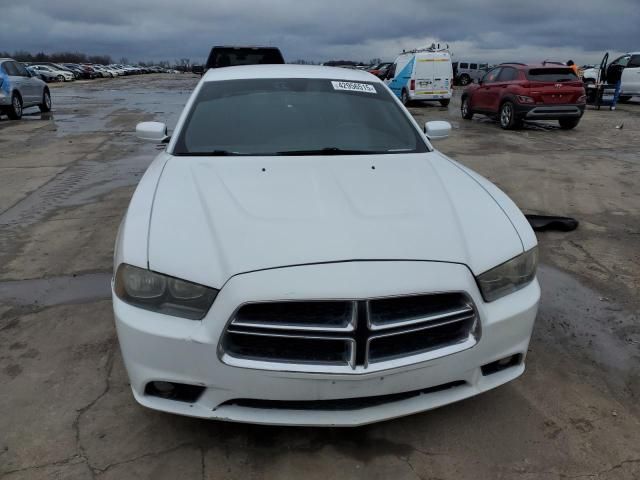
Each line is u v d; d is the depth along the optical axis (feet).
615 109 62.59
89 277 12.97
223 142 10.21
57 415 7.88
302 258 6.53
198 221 7.24
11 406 8.07
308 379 6.35
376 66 122.62
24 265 13.74
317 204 7.70
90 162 27.20
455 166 10.18
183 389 6.78
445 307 6.76
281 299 6.22
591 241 15.87
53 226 16.92
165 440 7.41
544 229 16.93
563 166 27.20
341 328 6.29
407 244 6.89
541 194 21.44
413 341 6.70
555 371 9.21
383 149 10.50
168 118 48.11
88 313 11.05
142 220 7.39
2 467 6.89
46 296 11.91
